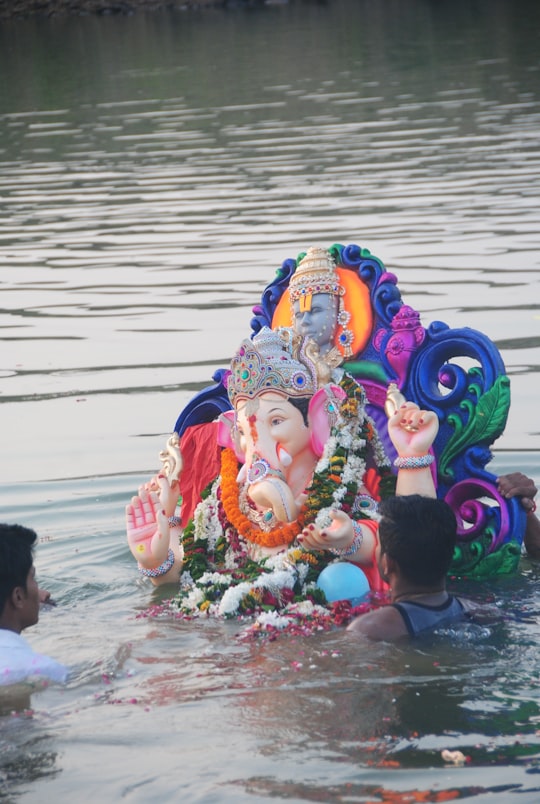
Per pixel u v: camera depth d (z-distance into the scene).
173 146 23.44
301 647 5.44
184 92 30.47
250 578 6.23
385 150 21.20
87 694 4.96
